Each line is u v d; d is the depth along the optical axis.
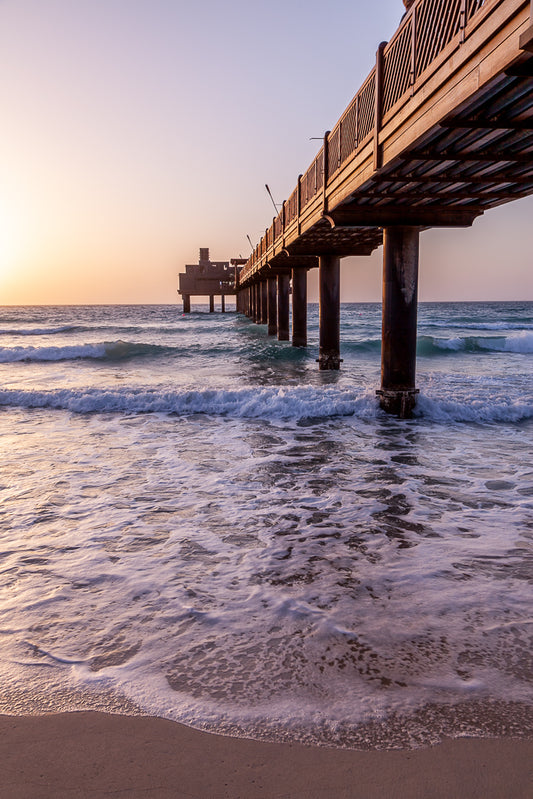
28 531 4.45
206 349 23.08
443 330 38.22
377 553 3.95
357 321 52.28
